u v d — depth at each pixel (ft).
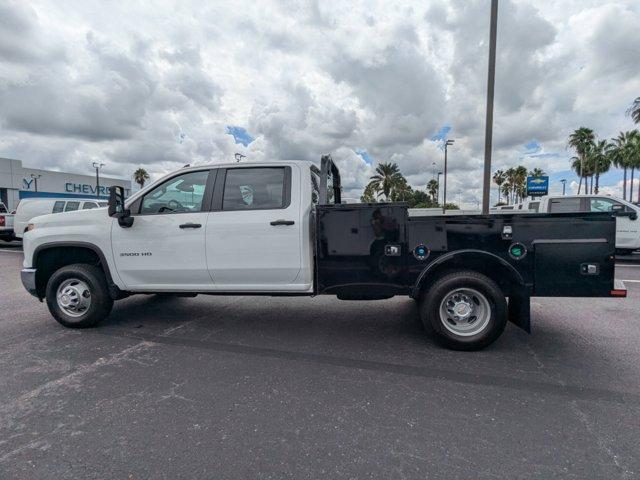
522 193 239.91
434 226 13.37
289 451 8.04
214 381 11.32
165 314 18.61
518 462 7.64
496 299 13.03
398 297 22.12
